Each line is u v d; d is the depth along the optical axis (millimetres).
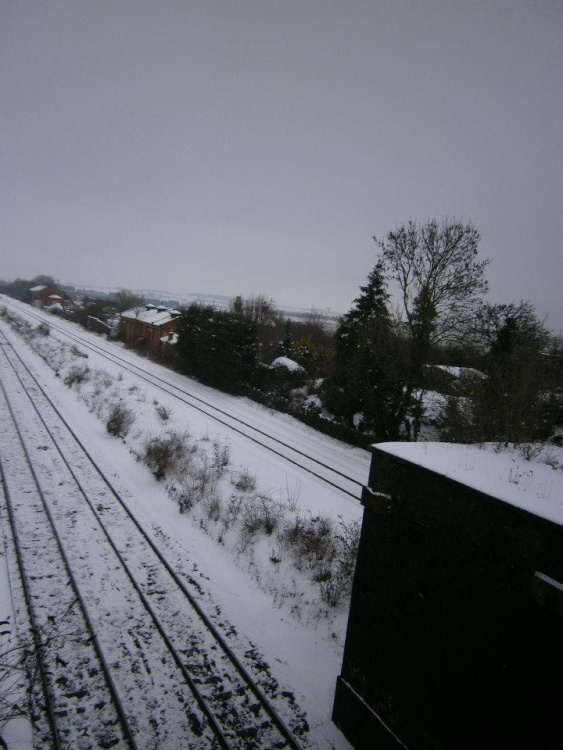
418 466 5188
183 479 14211
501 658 4262
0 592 7953
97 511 11336
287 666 7418
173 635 7559
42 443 15805
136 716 6031
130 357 40969
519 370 14141
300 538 11188
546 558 3818
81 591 8219
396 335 19391
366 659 6059
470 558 4582
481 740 4438
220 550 10656
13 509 10797
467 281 17750
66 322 67000
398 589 5547
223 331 30562
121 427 18031
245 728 6125
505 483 4648
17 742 5406
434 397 20172
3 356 32094
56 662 6676
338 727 6473
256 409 26906
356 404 23859
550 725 3812
